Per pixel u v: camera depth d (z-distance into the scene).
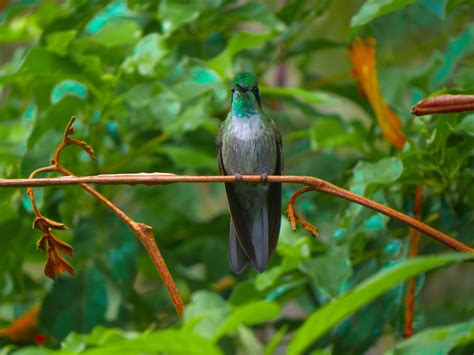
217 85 8.89
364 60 8.55
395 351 4.38
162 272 5.41
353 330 7.77
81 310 8.85
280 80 12.52
